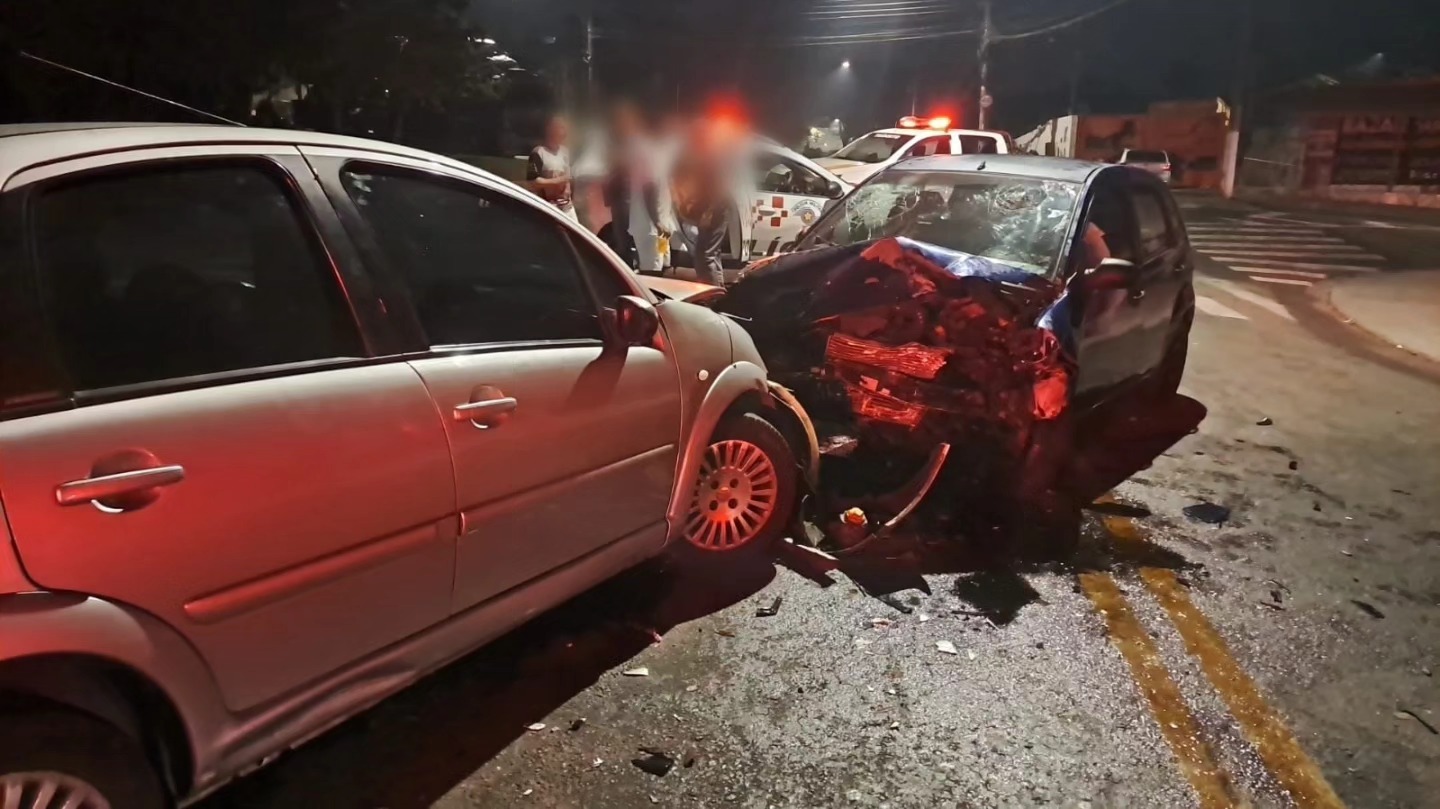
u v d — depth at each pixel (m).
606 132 11.12
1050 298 5.04
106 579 2.03
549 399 3.12
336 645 2.54
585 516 3.34
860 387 5.06
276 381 2.42
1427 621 4.30
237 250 2.57
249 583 2.30
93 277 2.23
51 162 2.20
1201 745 3.31
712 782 3.00
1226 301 13.33
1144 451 6.59
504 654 3.64
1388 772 3.22
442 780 2.95
